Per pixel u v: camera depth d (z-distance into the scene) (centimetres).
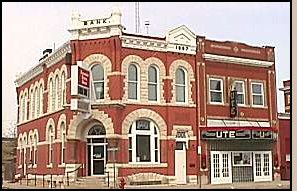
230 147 3259
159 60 3095
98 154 2959
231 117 3328
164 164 3011
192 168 3102
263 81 3519
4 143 4722
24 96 4272
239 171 3272
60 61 3353
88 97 2888
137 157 2955
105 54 2959
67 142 2947
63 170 3147
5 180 4056
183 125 3112
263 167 3366
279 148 3453
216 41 3334
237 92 3388
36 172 3719
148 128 3033
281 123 3591
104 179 2830
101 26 2958
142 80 3022
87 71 2881
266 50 3547
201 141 3172
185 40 3192
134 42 3016
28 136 4047
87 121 2950
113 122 2884
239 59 3391
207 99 3247
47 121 3544
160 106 3061
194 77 3209
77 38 3009
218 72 3325
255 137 3219
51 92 3541
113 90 2916
